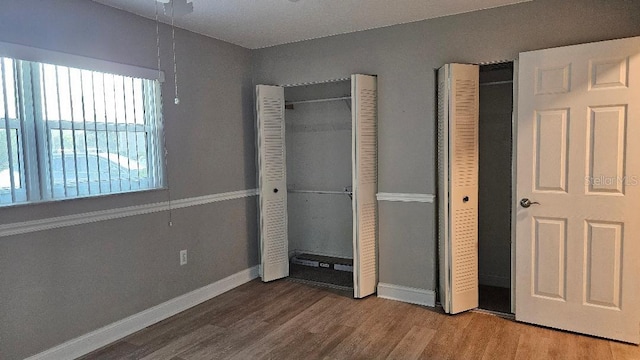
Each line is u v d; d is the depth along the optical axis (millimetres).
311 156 4586
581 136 2523
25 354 2242
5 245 2150
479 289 3529
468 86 2875
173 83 3084
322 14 2898
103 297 2627
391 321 2896
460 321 2869
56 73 2371
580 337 2586
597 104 2463
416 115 3135
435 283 3170
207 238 3410
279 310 3137
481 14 2848
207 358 2434
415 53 3104
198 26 3107
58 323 2389
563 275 2641
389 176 3281
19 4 2170
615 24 2471
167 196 3045
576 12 2562
